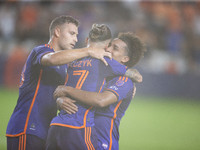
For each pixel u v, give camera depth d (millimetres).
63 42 10961
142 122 24344
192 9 49719
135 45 10531
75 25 11188
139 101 35969
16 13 45344
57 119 9367
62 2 45500
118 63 9875
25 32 42750
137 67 37062
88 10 44812
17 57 39719
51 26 11195
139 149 15797
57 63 9398
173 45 44406
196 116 27875
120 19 45062
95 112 9977
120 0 46312
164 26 45625
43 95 10328
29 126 10055
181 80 37125
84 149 8891
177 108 31938
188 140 18469
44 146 10273
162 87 36875
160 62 41344
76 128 9031
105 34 10055
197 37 46656
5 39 43375
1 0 46844
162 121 25000
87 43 10742
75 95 9234
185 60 43406
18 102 10500
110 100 9352
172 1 49000
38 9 45188
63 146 8984
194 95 37281
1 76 39531
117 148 9922
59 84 10695
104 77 9719
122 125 23016
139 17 45812
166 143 17453
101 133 9703
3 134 17766
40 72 10281
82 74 9578
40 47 10438
